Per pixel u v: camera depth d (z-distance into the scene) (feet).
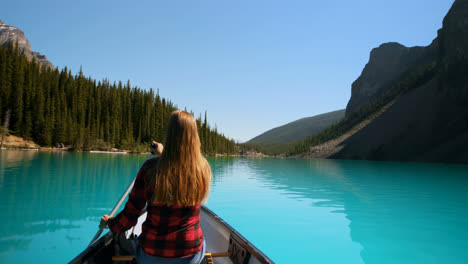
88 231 17.07
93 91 256.93
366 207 27.40
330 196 33.71
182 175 5.38
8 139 164.66
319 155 365.61
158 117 263.49
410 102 279.69
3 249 14.03
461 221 22.33
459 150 170.91
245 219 21.95
